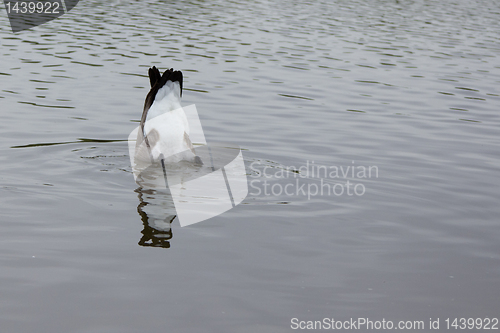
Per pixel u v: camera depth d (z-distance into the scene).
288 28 27.47
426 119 14.04
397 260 6.65
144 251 6.56
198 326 5.17
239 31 25.94
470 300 5.84
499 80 18.98
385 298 5.80
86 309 5.36
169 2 34.41
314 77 18.20
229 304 5.54
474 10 38.06
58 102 14.04
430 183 9.44
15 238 6.74
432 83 18.20
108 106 13.93
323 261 6.53
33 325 5.09
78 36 23.14
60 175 9.03
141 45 21.80
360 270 6.36
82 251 6.49
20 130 11.59
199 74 17.75
